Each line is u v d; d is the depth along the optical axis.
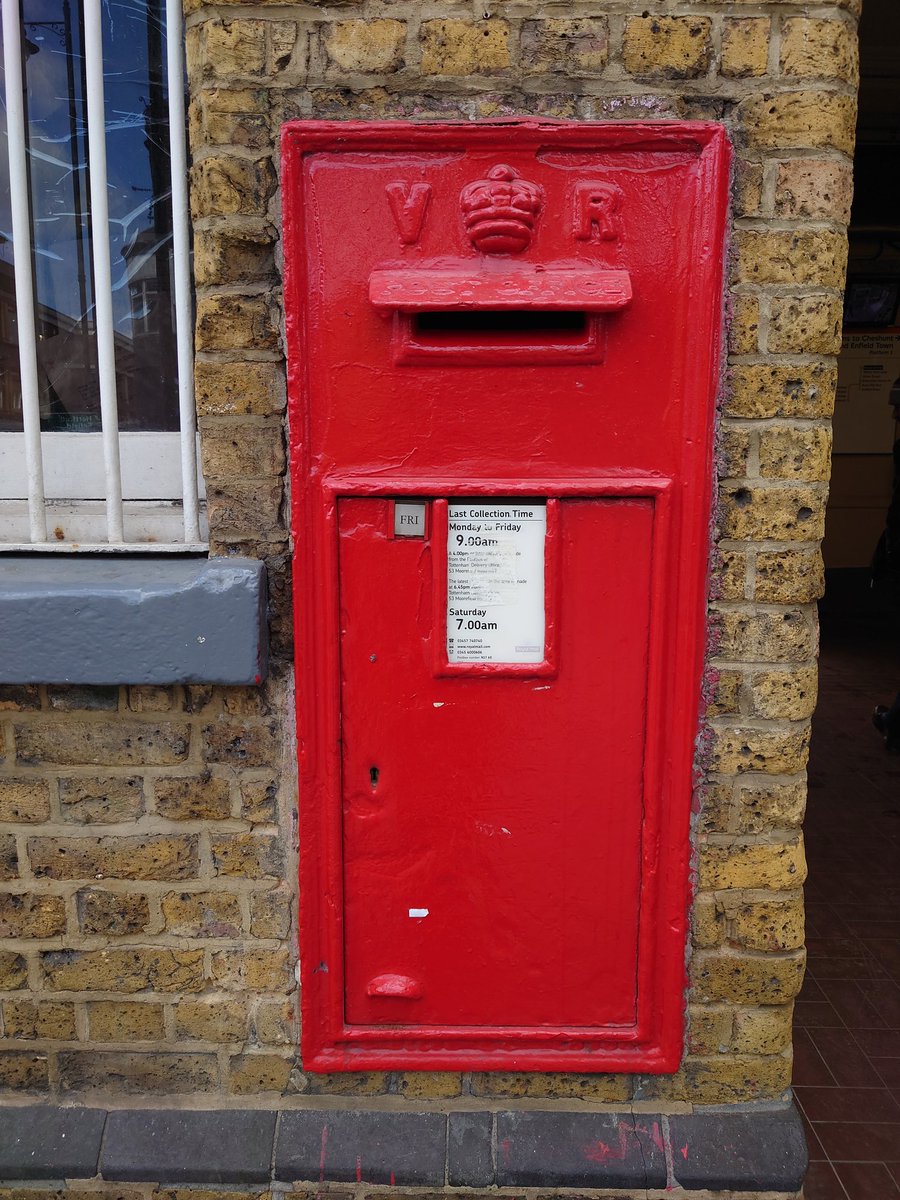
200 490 1.97
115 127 2.04
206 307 1.67
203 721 1.79
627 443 1.65
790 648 1.72
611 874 1.79
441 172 1.58
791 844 1.79
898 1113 2.32
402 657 1.71
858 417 7.91
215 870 1.84
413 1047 1.86
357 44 1.59
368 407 1.64
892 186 7.14
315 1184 1.81
